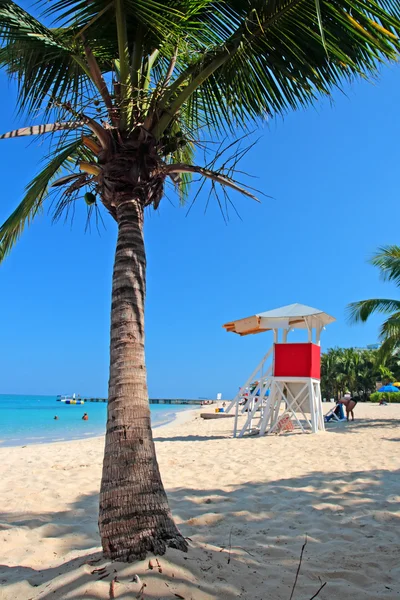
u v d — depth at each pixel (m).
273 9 3.74
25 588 2.70
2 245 5.46
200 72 3.89
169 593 2.40
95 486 6.09
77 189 4.28
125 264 3.36
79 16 3.63
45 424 30.31
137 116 3.73
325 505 4.89
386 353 18.80
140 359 3.13
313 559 3.38
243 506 4.95
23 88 4.29
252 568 3.01
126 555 2.65
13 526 4.32
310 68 4.02
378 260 17.00
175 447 10.60
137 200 3.59
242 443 10.83
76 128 3.94
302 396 13.51
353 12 3.48
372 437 11.40
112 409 2.98
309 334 12.72
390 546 3.63
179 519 4.49
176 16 3.81
